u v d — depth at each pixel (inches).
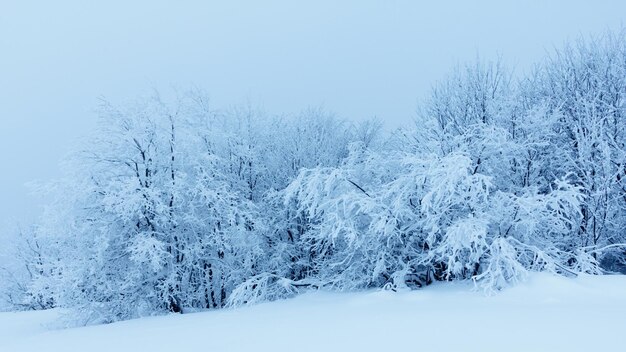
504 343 166.2
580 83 534.9
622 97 501.4
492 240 379.2
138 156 516.7
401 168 458.3
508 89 520.1
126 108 512.4
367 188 449.4
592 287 305.6
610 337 166.4
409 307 302.2
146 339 246.5
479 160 413.7
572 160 456.1
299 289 506.3
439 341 177.3
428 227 388.5
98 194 494.9
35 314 605.9
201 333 250.1
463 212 398.9
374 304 343.3
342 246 492.7
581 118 488.4
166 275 501.7
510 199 376.5
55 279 470.6
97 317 489.1
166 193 511.8
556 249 380.5
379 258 437.7
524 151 442.0
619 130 491.2
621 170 441.4
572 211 421.4
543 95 557.0
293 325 252.4
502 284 335.6
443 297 340.2
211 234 513.0
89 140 501.7
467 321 219.0
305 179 456.4
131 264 498.0
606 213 430.6
